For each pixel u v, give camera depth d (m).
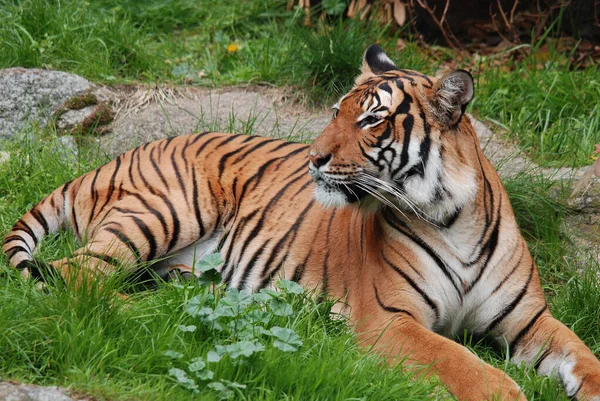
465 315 9.26
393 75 9.05
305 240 9.94
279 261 9.98
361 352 8.57
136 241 9.96
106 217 10.33
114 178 10.59
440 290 9.05
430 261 9.02
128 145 13.59
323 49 14.70
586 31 16.52
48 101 13.80
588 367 8.33
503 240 9.19
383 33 16.33
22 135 13.27
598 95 14.64
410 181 8.80
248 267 10.13
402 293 8.98
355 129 8.80
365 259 9.39
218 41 16.38
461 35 17.25
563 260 11.36
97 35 15.45
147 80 15.12
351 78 14.63
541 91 14.80
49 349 7.46
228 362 7.48
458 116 8.84
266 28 16.88
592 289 10.19
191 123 13.98
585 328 9.85
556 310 10.07
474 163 9.08
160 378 7.34
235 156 10.62
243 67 15.52
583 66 16.03
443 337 8.49
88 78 14.62
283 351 7.71
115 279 8.83
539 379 8.56
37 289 8.48
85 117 13.74
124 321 7.95
